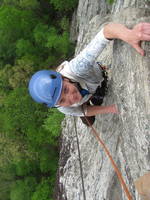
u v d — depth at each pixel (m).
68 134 9.28
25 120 15.50
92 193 6.20
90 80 4.18
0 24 17.77
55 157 16.42
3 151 16.42
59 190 9.29
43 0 18.05
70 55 16.03
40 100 4.12
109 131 5.20
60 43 15.73
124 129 3.78
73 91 4.07
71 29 16.28
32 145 16.09
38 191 16.20
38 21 18.11
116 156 4.92
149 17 3.40
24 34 18.09
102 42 3.57
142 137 3.40
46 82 3.98
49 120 13.47
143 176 3.26
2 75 16.81
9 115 15.66
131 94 3.44
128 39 3.23
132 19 3.46
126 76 3.49
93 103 4.63
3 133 16.39
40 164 16.66
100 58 5.61
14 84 16.30
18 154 16.16
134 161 3.72
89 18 11.34
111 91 4.56
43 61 17.45
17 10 17.86
